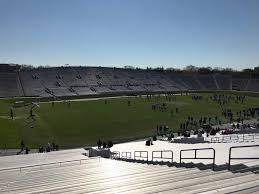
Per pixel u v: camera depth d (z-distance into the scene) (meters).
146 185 12.82
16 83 137.50
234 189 10.72
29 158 36.59
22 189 14.99
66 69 166.62
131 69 192.00
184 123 75.94
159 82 182.00
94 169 22.20
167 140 51.91
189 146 37.75
